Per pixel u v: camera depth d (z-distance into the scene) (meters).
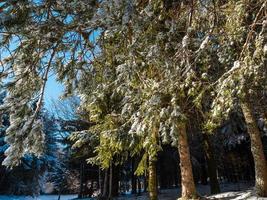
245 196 12.37
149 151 7.27
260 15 6.38
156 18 5.81
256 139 12.46
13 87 5.70
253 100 12.34
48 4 4.97
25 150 5.59
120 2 4.67
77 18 5.15
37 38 5.23
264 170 12.15
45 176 48.09
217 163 25.38
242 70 5.39
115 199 22.73
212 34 6.39
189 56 6.11
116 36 6.04
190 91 6.03
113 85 7.04
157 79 6.71
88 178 34.44
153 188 14.28
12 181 34.78
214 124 6.87
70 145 29.31
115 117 8.98
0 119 5.69
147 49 5.98
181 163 12.77
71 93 6.64
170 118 5.70
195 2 6.71
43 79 5.68
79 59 6.24
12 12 4.75
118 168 24.92
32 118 5.61
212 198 13.28
